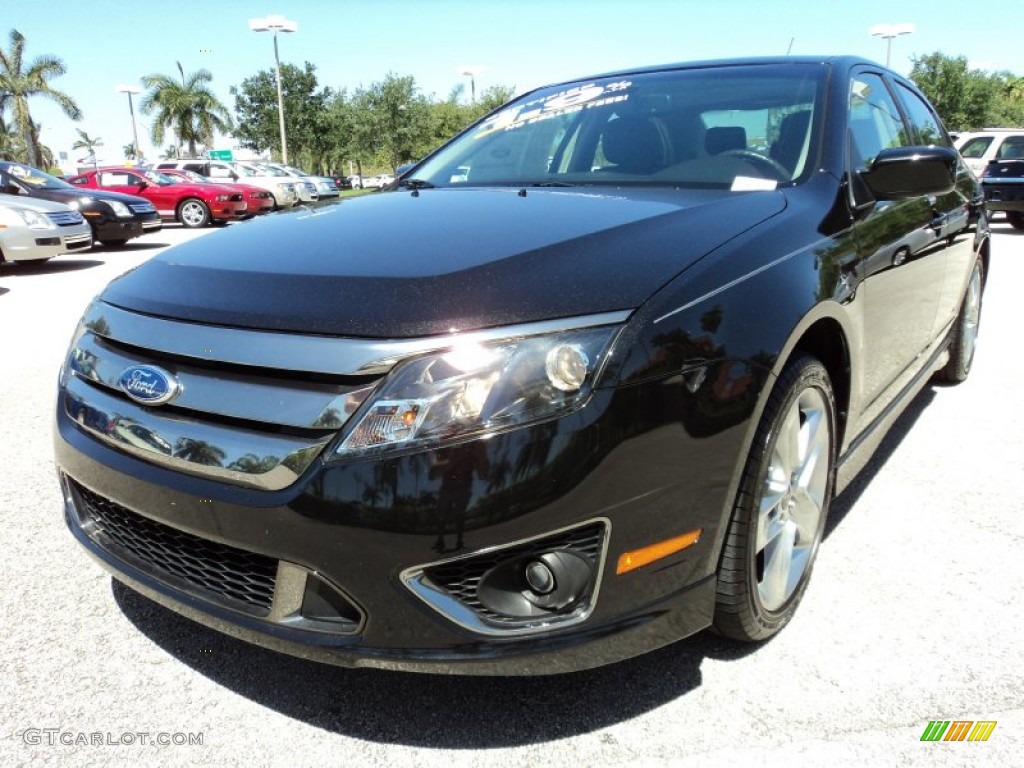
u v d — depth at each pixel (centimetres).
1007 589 258
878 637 234
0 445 399
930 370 388
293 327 181
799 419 228
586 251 195
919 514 312
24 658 231
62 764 192
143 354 201
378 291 184
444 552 167
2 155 4544
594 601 177
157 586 205
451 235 214
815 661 224
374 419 169
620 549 176
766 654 227
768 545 224
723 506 191
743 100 304
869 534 296
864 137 304
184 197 1948
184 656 233
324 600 180
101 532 227
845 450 266
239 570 191
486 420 167
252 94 5000
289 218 264
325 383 175
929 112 438
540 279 183
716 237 209
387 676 223
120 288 229
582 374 169
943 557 279
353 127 4272
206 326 191
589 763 190
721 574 203
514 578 177
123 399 203
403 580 170
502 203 253
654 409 174
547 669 179
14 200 1080
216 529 182
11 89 4138
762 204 237
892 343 297
